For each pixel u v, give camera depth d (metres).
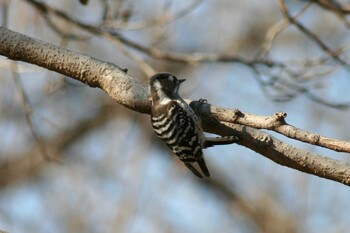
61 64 9.30
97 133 17.28
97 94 17.55
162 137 10.48
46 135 17.12
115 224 14.54
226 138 8.97
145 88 9.44
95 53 16.56
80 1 12.78
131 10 14.52
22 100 13.74
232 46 16.86
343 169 8.62
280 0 13.49
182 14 14.43
